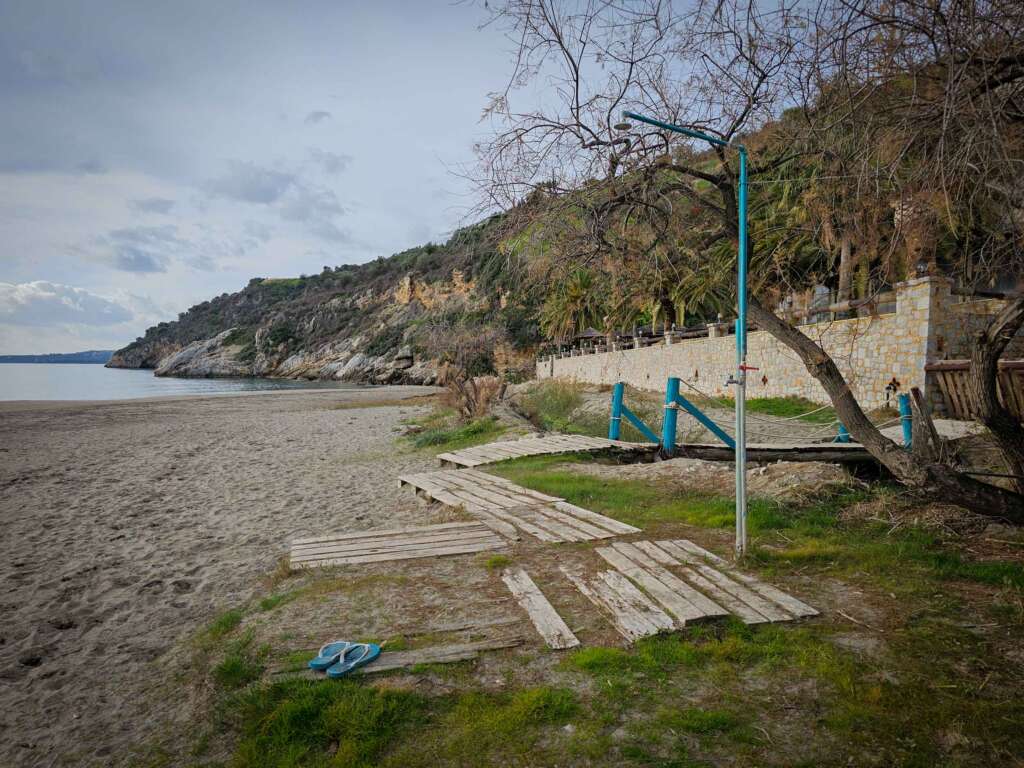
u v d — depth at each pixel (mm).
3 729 3631
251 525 8680
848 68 3926
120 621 5348
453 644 3971
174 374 138875
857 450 10102
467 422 19766
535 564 5602
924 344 13781
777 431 14398
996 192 4023
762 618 4098
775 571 5098
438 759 2822
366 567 5805
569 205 5562
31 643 4910
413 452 15680
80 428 23609
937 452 6609
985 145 3527
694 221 6398
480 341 27250
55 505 10297
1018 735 2791
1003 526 5945
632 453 11945
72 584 6367
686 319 32688
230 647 4273
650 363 29219
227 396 48312
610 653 3684
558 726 3027
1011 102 3820
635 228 6020
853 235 5062
